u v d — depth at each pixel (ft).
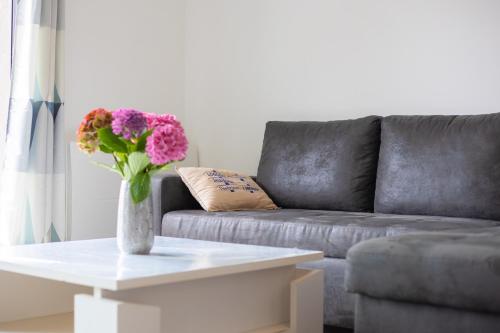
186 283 6.73
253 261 7.04
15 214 12.64
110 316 5.87
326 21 14.02
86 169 13.61
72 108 14.07
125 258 7.26
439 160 11.05
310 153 12.64
